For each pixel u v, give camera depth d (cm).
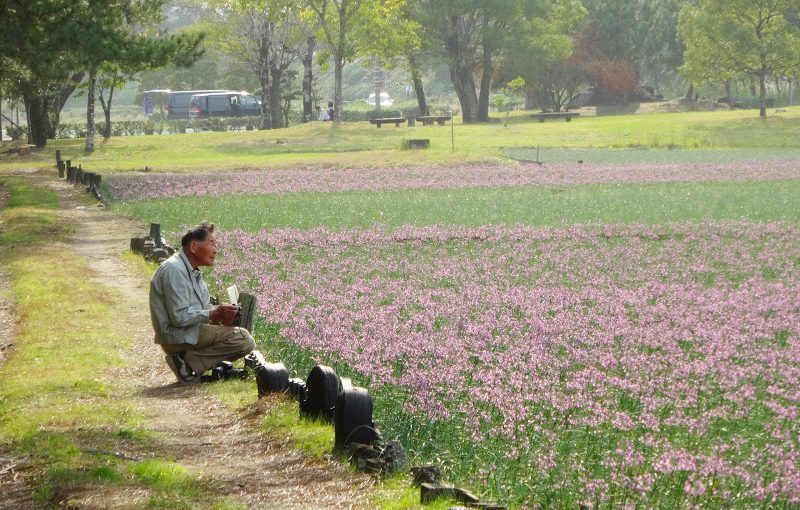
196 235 1123
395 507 651
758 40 7925
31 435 834
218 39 9531
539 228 2719
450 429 858
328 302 1562
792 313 1545
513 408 898
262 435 862
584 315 1499
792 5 8262
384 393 981
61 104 7906
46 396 1014
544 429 864
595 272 2006
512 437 836
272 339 1284
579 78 11612
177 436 868
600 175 4538
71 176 4388
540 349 1198
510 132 7700
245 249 2334
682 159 5584
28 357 1216
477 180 4397
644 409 926
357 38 8525
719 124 7831
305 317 1394
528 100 13075
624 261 2152
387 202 3494
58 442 805
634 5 11612
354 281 1862
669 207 3238
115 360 1225
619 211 3145
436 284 1836
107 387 1077
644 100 12325
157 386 1109
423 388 944
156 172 5184
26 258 2131
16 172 5128
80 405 972
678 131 7469
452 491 668
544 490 714
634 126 7969
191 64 3228
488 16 9394
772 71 8619
